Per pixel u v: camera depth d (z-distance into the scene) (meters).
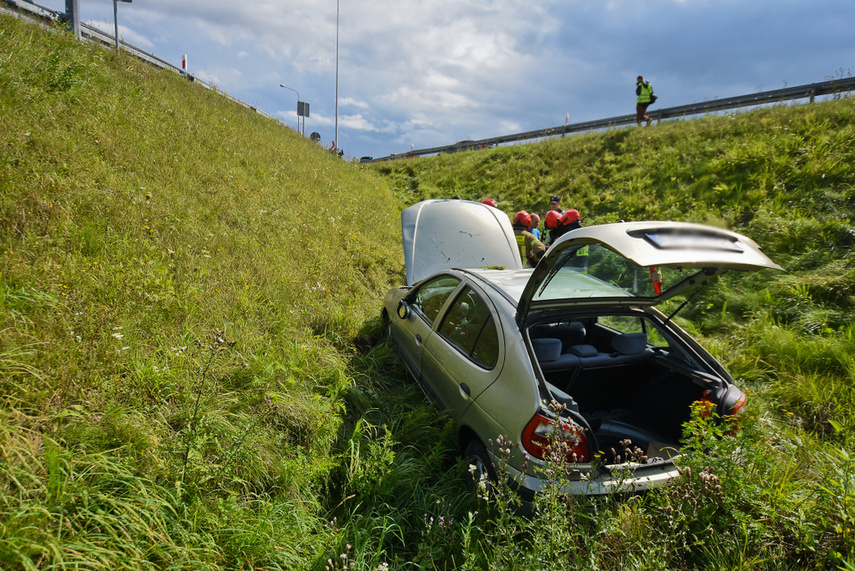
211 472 2.17
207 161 7.28
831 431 3.48
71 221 3.80
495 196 14.63
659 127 14.02
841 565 1.96
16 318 2.54
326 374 3.72
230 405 2.79
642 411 3.14
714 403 2.58
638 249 1.95
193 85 12.02
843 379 4.05
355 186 12.73
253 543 1.94
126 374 2.67
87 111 6.11
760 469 2.25
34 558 1.50
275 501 2.29
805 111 11.16
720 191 9.45
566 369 2.93
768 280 6.25
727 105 14.73
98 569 1.51
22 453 1.81
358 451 2.76
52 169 4.36
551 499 1.90
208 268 4.47
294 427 2.97
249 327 3.82
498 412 2.48
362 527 2.32
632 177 11.91
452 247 5.68
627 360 3.04
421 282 4.36
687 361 2.95
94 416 2.22
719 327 5.63
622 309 3.02
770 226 7.48
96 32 10.20
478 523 2.33
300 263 5.76
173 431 2.39
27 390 2.12
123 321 3.02
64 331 2.65
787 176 8.95
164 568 1.70
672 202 10.01
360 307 5.54
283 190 8.09
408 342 4.15
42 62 6.34
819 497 2.17
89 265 3.43
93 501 1.74
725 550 2.04
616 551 2.00
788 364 4.39
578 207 11.60
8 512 1.54
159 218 4.81
